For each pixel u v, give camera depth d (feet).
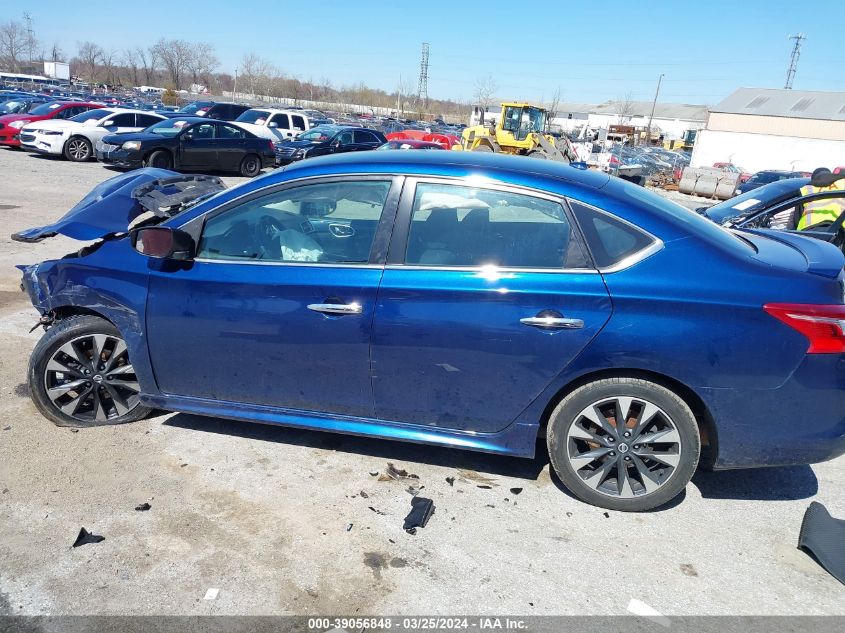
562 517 10.57
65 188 43.34
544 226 10.36
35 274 12.42
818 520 10.44
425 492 11.11
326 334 10.78
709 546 10.02
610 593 8.95
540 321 9.97
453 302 10.27
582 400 10.32
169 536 9.71
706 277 9.80
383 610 8.50
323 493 10.94
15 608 8.30
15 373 14.94
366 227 11.04
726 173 94.32
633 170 91.50
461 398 10.69
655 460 10.46
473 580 9.10
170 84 289.74
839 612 8.77
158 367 11.97
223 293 11.18
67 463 11.44
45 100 85.81
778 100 173.47
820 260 10.41
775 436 10.02
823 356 9.62
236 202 11.51
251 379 11.50
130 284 11.73
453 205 10.66
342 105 297.12
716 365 9.72
